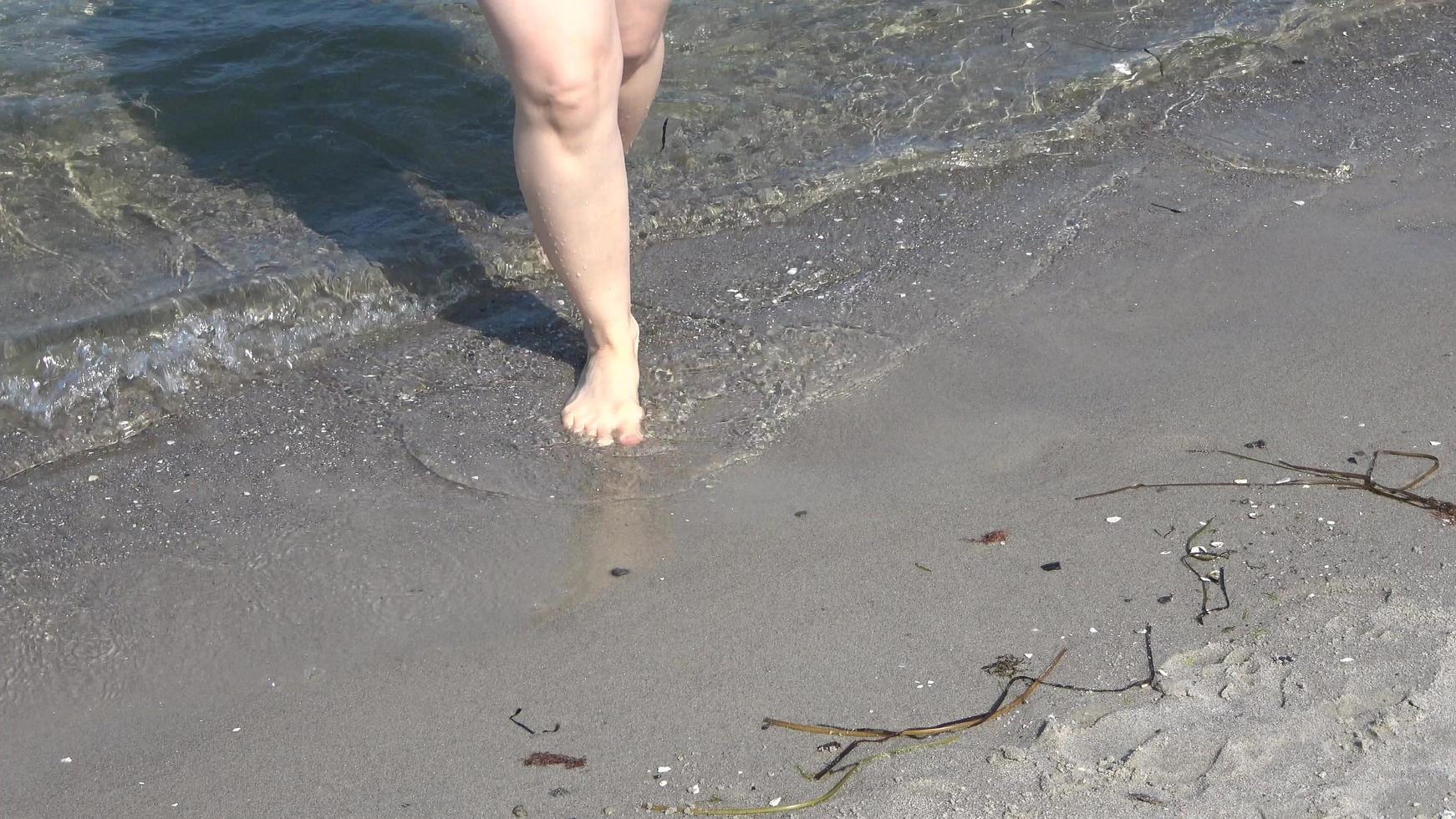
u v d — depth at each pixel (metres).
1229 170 3.90
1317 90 4.34
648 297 3.36
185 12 4.46
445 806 2.01
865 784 2.00
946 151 3.96
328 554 2.56
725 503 2.67
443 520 2.64
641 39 3.03
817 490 2.69
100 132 3.87
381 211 3.63
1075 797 1.94
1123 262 3.45
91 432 2.90
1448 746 1.98
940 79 4.32
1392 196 3.74
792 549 2.53
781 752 2.08
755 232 3.67
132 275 3.32
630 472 2.76
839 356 3.10
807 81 4.31
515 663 2.29
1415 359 3.01
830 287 3.38
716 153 3.97
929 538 2.53
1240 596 2.33
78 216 3.55
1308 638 2.21
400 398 3.02
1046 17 4.70
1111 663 2.20
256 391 3.04
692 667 2.26
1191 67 4.45
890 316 3.25
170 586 2.49
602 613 2.39
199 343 3.12
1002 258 3.48
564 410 2.92
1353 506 2.53
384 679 2.27
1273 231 3.57
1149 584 2.38
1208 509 2.56
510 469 2.78
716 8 4.67
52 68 4.11
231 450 2.86
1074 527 2.53
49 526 2.65
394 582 2.49
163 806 2.04
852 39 4.53
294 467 2.81
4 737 2.18
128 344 3.09
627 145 3.39
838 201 3.79
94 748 2.15
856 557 2.50
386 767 2.09
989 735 2.08
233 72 4.15
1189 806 1.91
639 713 2.17
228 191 3.69
